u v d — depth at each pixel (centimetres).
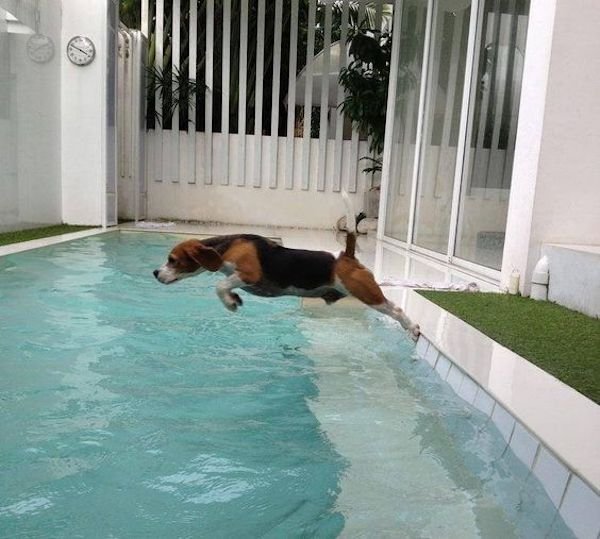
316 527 146
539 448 167
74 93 826
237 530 143
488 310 364
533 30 434
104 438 191
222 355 289
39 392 228
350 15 1057
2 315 343
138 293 420
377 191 995
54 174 820
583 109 414
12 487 159
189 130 1028
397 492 165
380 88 980
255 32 1036
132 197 1002
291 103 1030
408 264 583
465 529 147
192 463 178
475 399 220
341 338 330
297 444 195
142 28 1027
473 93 564
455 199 586
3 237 648
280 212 1054
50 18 784
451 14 635
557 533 144
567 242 426
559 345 280
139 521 146
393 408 231
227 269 267
